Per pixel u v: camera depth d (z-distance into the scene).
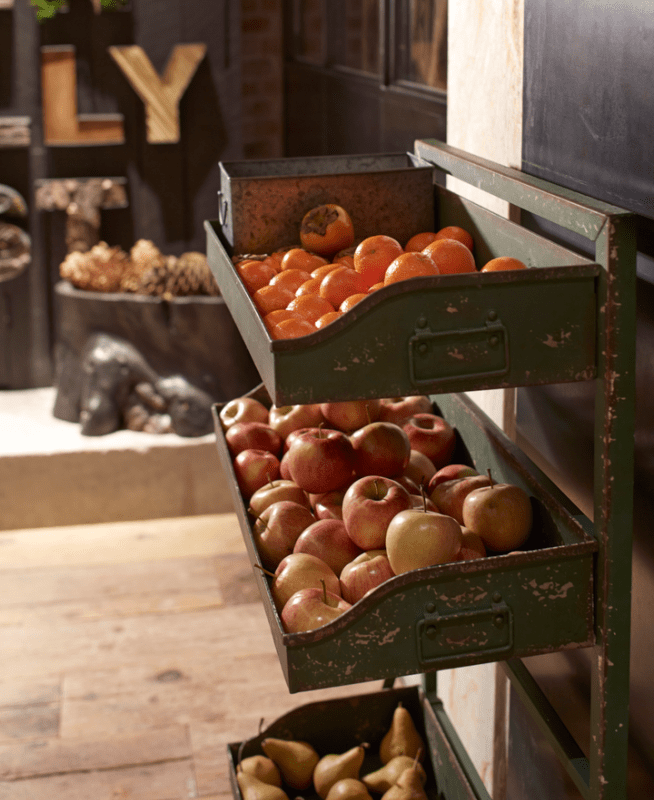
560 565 1.03
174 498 3.19
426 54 2.20
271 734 1.66
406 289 0.95
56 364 3.53
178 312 3.15
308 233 1.42
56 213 3.56
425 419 1.48
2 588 2.74
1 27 3.40
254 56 3.52
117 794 1.95
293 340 0.94
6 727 2.15
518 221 1.49
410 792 1.53
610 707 1.07
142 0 3.42
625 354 0.98
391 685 1.77
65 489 3.12
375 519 1.19
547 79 1.32
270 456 1.42
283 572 1.18
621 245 0.95
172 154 3.57
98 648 2.45
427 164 1.52
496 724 1.67
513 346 0.98
